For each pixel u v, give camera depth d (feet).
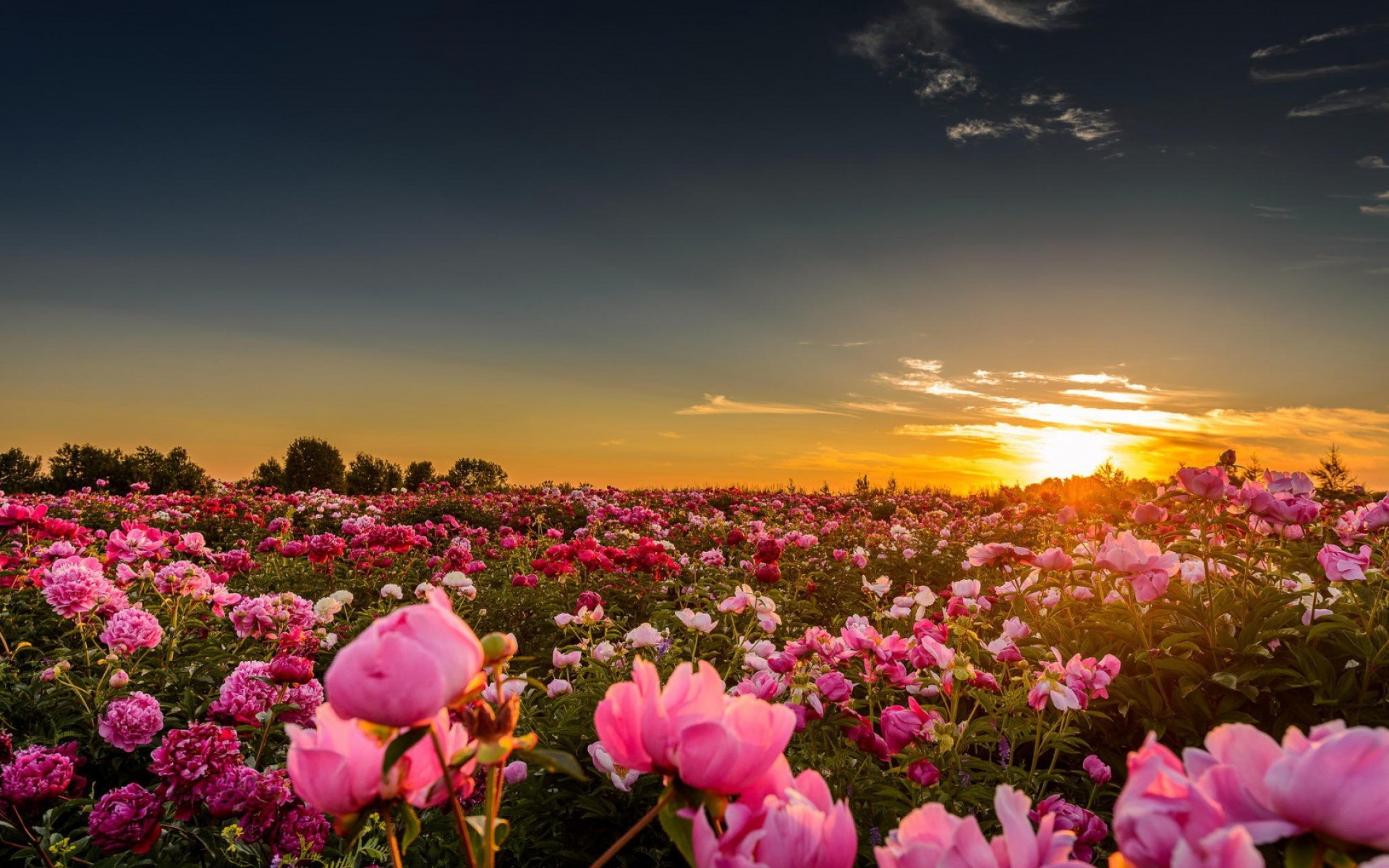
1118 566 11.00
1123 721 11.87
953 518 46.60
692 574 24.85
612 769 8.89
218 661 15.29
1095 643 13.12
